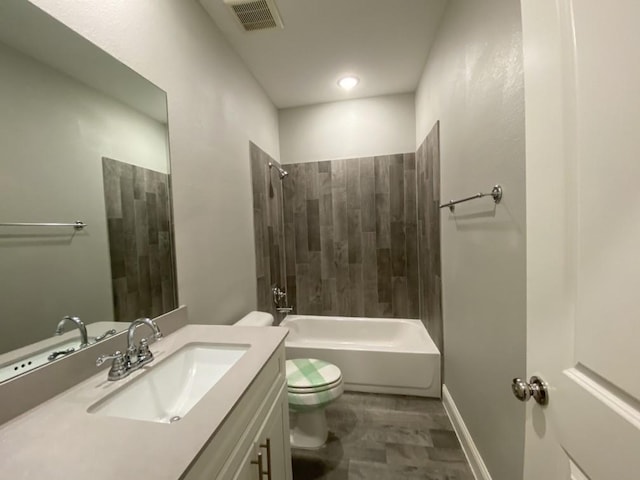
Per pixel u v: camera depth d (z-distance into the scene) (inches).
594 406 17.9
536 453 24.7
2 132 29.3
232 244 75.0
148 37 47.2
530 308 25.4
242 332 49.1
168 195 51.4
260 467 35.4
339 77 95.5
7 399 26.8
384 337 111.0
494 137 45.2
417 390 85.7
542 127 23.2
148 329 45.2
